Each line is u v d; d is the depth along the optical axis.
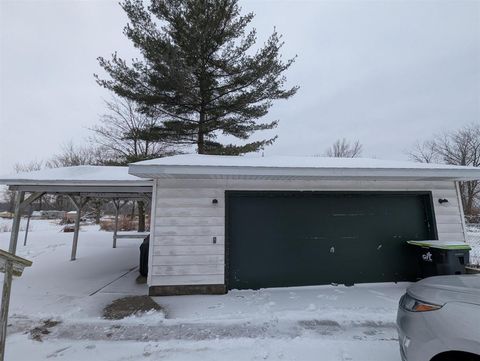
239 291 5.60
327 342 3.46
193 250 5.59
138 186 6.62
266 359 3.08
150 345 3.46
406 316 2.38
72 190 6.66
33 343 3.52
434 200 6.44
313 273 5.90
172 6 10.79
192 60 10.88
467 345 1.92
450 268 5.30
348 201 6.22
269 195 5.99
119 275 7.05
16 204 6.57
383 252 6.14
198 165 4.93
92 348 3.39
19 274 2.60
